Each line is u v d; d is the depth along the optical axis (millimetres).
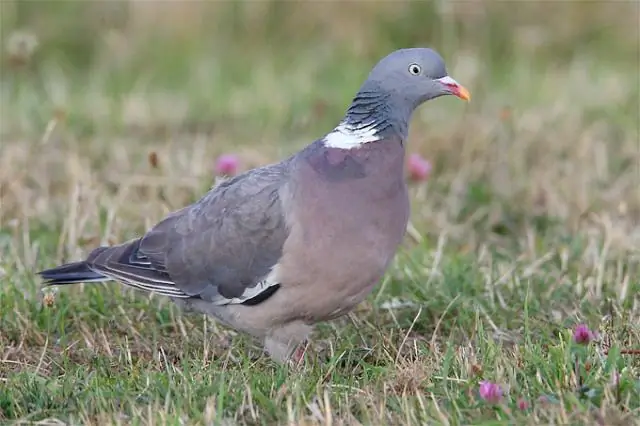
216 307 9766
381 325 10672
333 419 8117
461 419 7965
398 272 11750
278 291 9266
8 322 10617
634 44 20516
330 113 17438
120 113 17469
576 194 14141
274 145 16062
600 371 8539
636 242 12484
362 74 19422
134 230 12758
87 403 8547
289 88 18797
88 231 12656
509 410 7879
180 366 9812
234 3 21391
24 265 11742
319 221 8984
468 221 13477
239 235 9328
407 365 9141
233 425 8086
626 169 15125
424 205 13945
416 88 9430
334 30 21031
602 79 18828
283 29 21266
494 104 17328
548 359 8992
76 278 10141
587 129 16266
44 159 15023
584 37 20734
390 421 8125
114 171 14852
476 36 20422
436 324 10539
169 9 21234
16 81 19453
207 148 15797
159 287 9898
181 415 8133
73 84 19672
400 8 20906
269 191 9297
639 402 8133
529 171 15078
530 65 19812
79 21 21125
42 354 9812
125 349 10062
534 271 11664
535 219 13633
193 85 19438
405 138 9523
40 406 8586
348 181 9039
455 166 15312
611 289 11070
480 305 10672
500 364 8898
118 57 20391
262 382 8875
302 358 9484
